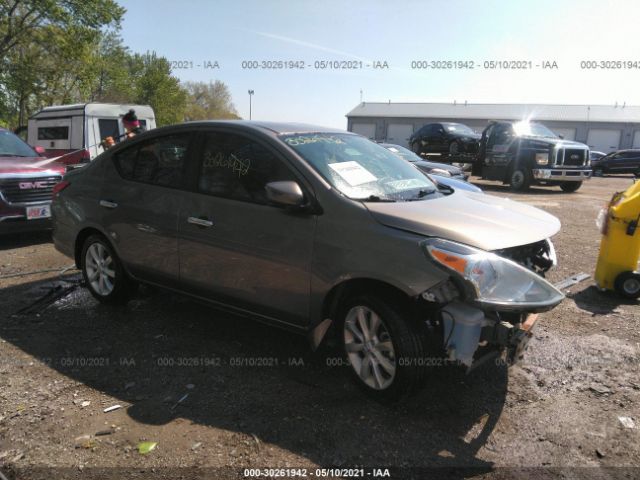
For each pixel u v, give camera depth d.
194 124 4.03
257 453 2.67
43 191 7.39
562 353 3.85
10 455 2.67
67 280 5.60
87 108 12.47
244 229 3.53
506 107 55.06
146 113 13.80
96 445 2.74
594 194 15.34
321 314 3.27
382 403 3.12
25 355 3.78
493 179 16.61
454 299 2.84
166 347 3.92
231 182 3.68
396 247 2.92
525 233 3.07
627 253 5.00
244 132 3.71
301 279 3.29
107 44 39.81
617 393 3.28
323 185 3.26
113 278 4.64
